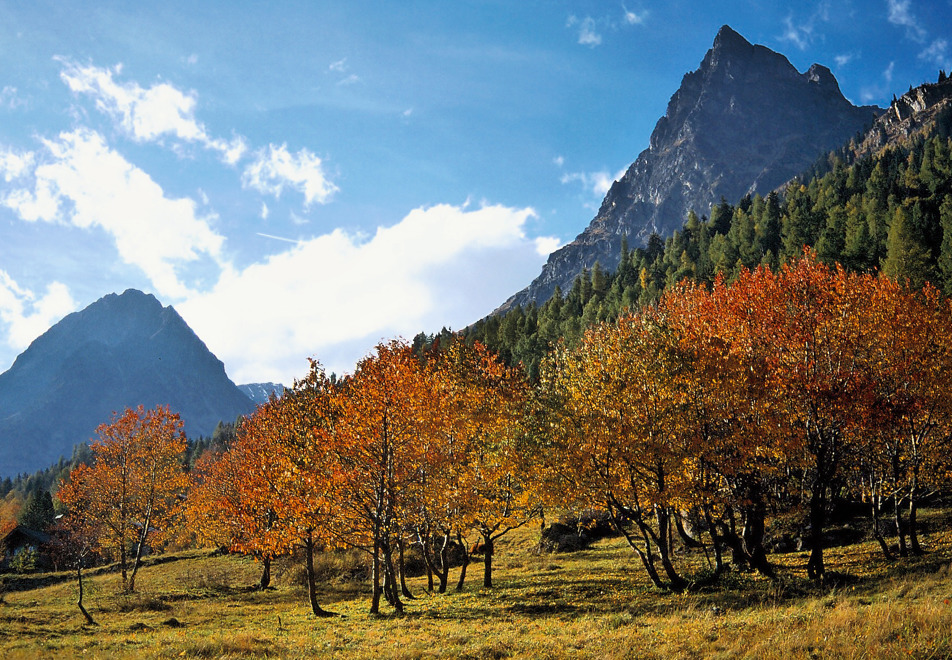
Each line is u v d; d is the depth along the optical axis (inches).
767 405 1013.8
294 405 1301.7
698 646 578.2
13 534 3154.5
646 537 1083.9
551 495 1074.7
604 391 1075.9
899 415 1061.8
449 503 1168.8
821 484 1058.7
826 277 1147.3
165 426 2055.9
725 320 1232.8
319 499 1066.1
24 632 1068.5
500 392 1384.1
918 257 3083.2
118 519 1998.0
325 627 989.8
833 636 514.3
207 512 1934.1
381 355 1129.4
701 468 1045.2
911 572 941.2
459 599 1202.6
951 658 435.2
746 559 1171.3
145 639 938.1
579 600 1053.2
